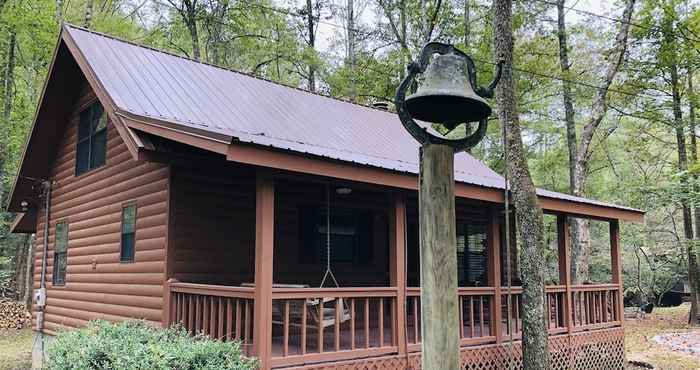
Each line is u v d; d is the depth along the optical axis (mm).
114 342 5215
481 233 11375
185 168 7016
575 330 8594
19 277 18828
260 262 5031
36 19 14820
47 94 9695
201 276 6973
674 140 21141
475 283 10438
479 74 17078
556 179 21719
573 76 16859
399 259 6246
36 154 10523
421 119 2973
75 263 9367
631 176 22000
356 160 5664
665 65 15984
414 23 19828
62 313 9633
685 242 16625
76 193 9641
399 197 6391
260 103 9031
